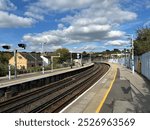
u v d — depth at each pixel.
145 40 53.72
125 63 74.38
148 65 30.89
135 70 49.97
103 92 20.53
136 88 22.41
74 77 43.84
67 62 121.38
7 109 16.30
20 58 105.06
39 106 16.72
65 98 20.67
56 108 15.53
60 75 41.34
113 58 120.62
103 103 15.62
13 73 58.75
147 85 24.64
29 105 18.89
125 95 18.58
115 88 22.81
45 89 27.17
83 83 31.78
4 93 24.78
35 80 31.02
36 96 21.84
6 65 58.66
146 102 15.70
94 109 14.05
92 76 42.78
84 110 13.94
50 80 36.31
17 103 19.19
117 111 13.27
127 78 32.88
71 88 26.31
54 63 99.69
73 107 14.81
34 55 115.31
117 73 43.31
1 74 56.03
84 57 152.62
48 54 132.50
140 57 41.53
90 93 20.28
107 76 37.47
